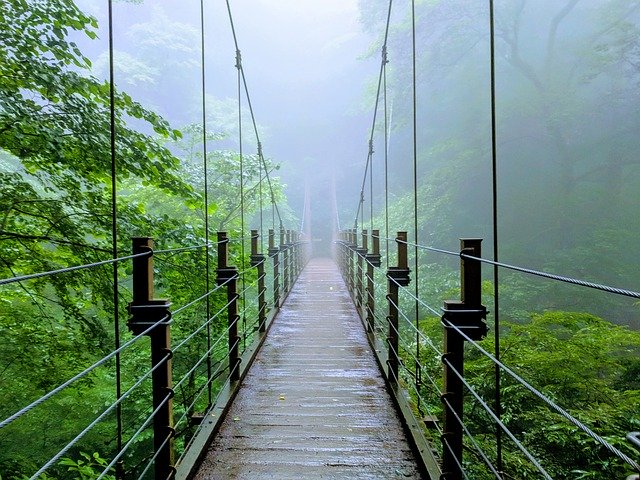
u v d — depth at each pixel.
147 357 5.33
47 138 3.00
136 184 6.27
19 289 4.29
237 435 2.30
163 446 1.70
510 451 3.47
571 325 4.41
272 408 2.65
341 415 2.55
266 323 4.45
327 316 5.35
